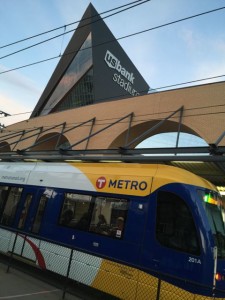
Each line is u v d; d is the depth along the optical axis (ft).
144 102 74.54
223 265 23.68
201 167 41.88
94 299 26.58
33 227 33.96
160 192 26.37
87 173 32.04
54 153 54.49
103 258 25.00
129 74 173.99
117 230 27.35
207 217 24.56
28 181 37.35
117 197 28.50
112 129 79.20
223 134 47.70
